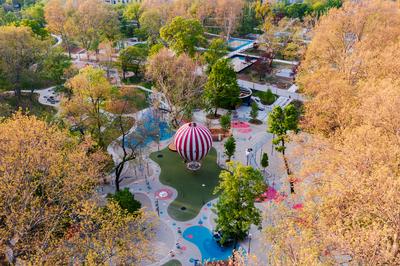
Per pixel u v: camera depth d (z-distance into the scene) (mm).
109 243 35594
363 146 42594
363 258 30266
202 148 65938
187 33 109625
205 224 55906
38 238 38156
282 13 184000
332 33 85188
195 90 85188
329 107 57688
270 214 46562
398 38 84875
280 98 102250
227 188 44594
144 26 146375
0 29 89125
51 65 99688
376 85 58656
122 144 65375
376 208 33969
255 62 123500
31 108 85500
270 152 75875
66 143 51844
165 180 67000
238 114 92750
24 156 41188
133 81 111625
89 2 137000
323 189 39094
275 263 31828
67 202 42688
